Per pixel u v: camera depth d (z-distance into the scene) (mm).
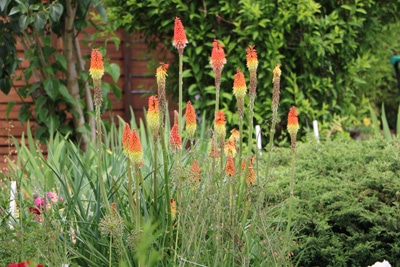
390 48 10281
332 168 6766
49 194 5457
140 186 4965
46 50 8602
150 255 4180
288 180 6285
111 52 12188
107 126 9188
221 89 8992
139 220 4281
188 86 9414
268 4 8602
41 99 8578
